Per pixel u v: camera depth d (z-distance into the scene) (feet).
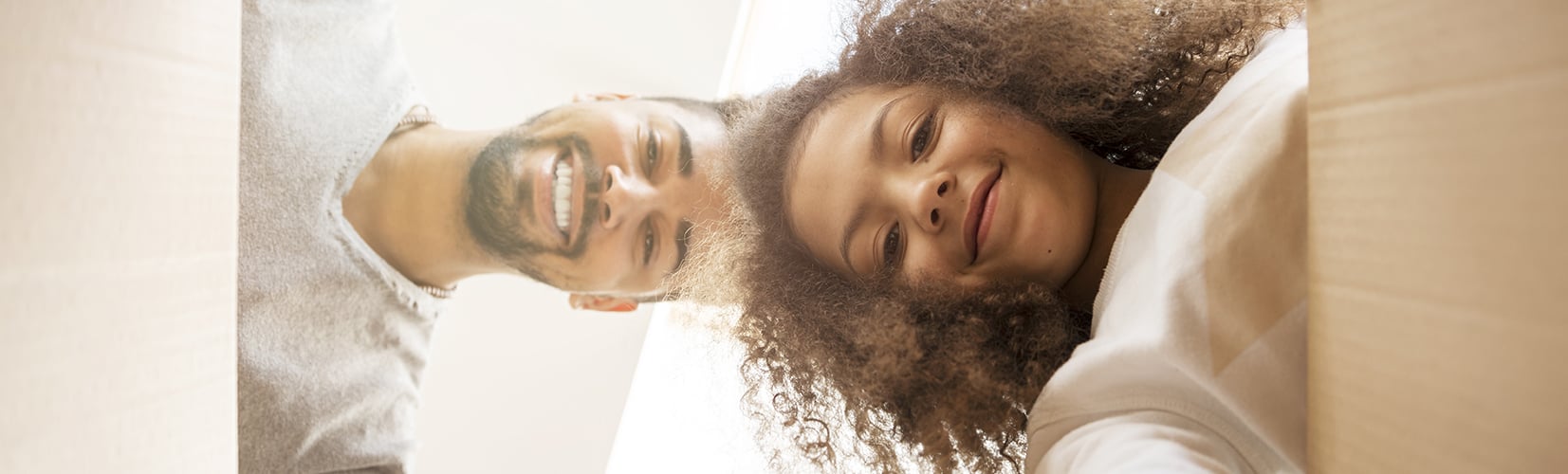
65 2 0.99
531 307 5.20
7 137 0.91
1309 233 1.39
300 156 3.73
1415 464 1.12
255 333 3.65
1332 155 1.32
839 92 3.14
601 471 5.15
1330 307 1.32
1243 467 2.16
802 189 3.02
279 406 3.71
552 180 4.11
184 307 1.19
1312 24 1.39
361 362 3.99
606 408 5.20
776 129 3.32
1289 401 2.07
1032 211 2.68
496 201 4.10
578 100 4.59
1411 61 1.14
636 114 4.24
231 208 1.33
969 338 2.75
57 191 0.97
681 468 4.88
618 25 5.19
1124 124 2.96
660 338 5.36
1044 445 2.46
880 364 2.85
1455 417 1.07
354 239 3.89
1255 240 2.13
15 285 0.91
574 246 4.13
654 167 4.17
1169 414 2.20
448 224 4.12
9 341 0.90
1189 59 3.01
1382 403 1.19
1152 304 2.20
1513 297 0.98
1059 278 2.75
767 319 3.32
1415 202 1.12
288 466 3.77
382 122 4.00
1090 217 2.78
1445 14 1.08
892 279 2.87
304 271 3.75
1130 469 1.98
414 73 5.05
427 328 4.30
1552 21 0.93
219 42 1.30
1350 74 1.27
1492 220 1.01
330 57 3.92
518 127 4.24
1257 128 2.23
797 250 3.22
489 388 5.10
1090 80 2.88
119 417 1.06
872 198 2.83
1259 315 2.10
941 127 2.81
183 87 1.20
